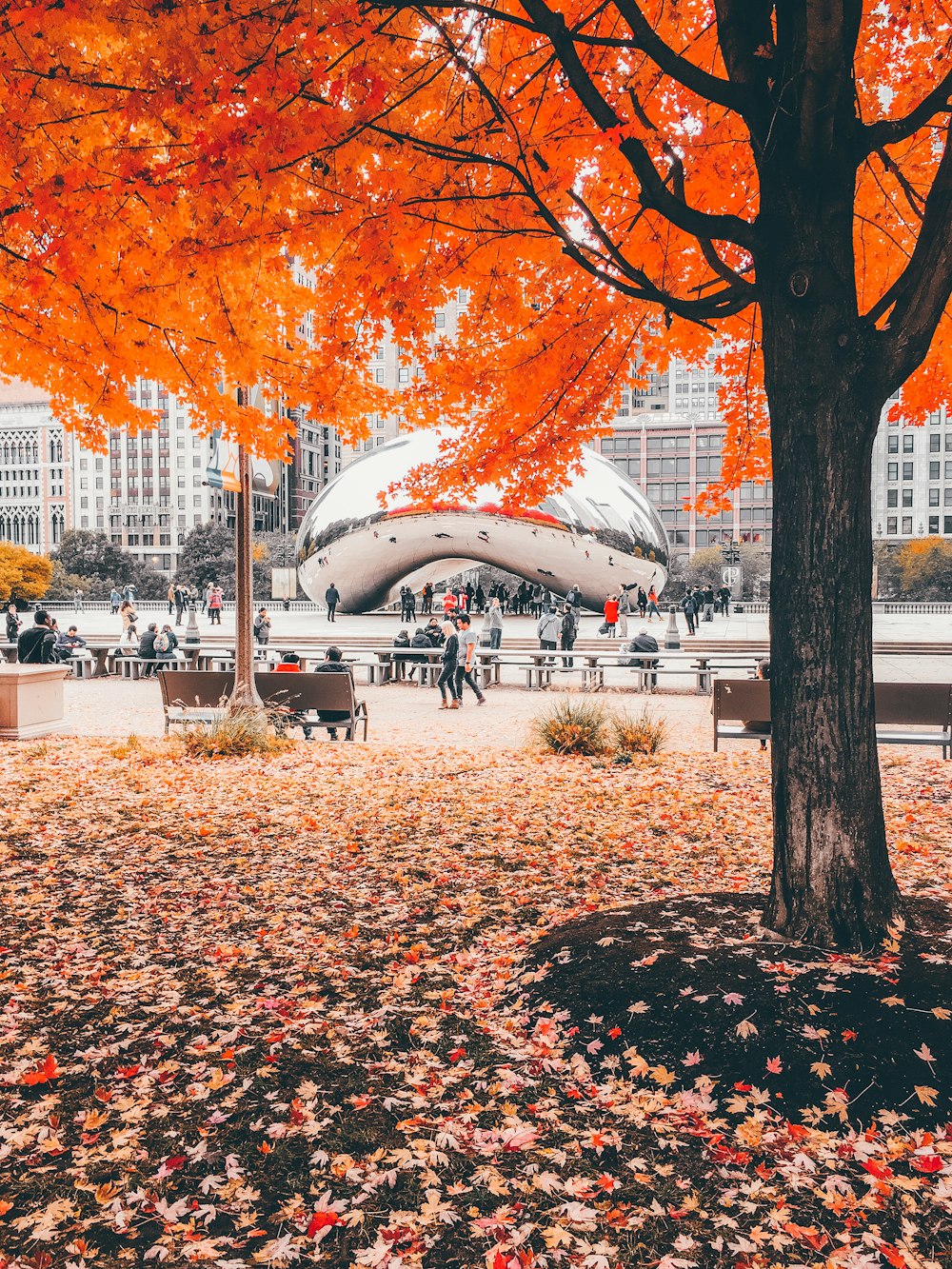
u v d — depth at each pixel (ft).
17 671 41.57
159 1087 12.13
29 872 21.76
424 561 168.45
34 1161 10.59
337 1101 11.71
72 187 16.42
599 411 25.39
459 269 19.70
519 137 16.93
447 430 163.63
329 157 16.01
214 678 41.93
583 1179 10.01
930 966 13.46
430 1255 8.91
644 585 164.14
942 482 328.90
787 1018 12.39
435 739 44.62
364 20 14.34
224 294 22.68
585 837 24.89
